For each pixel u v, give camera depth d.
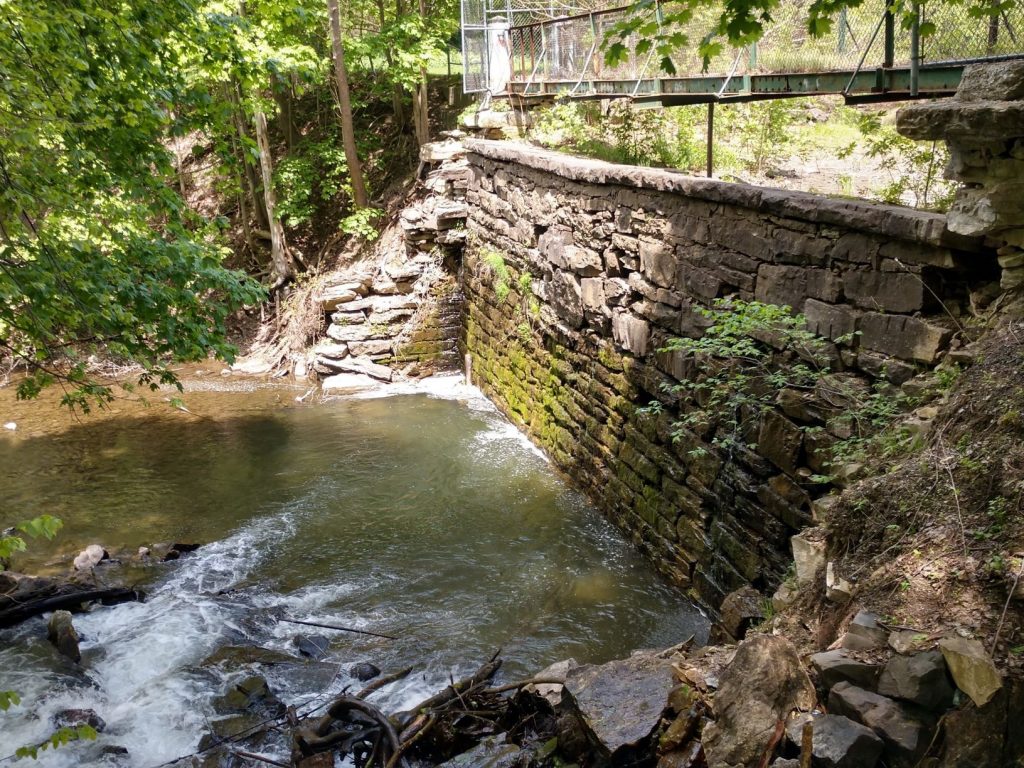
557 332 10.98
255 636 7.52
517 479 10.93
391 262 15.95
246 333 17.27
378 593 8.23
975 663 3.39
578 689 4.68
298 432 12.79
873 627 3.92
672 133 11.41
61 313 7.07
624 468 9.26
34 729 6.19
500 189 13.12
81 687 6.75
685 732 4.09
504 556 8.91
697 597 7.73
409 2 19.08
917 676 3.53
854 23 6.62
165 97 8.11
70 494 10.69
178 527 9.77
